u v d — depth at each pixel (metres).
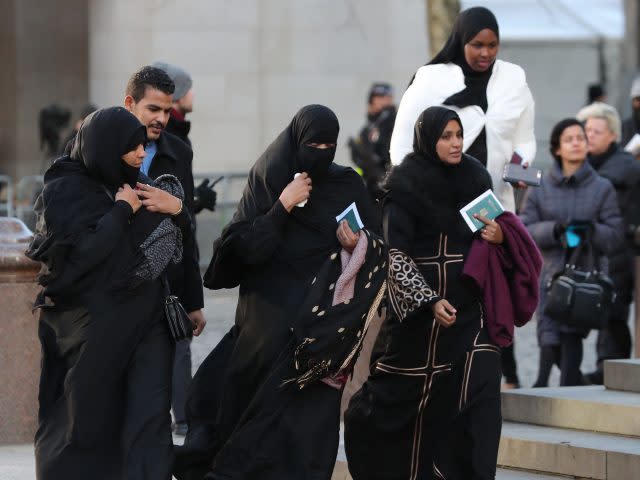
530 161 27.94
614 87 80.12
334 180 22.88
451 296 23.52
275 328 22.44
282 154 22.64
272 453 22.08
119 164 21.41
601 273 31.11
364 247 22.19
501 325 23.50
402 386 23.70
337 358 21.84
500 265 23.78
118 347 21.50
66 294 21.30
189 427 23.84
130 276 21.39
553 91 79.75
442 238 23.61
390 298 23.47
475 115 27.27
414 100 27.39
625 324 34.66
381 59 68.44
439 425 23.70
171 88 24.56
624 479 24.31
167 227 21.75
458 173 23.67
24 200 61.09
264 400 22.14
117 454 21.70
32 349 29.92
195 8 66.44
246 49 66.88
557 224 31.92
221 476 22.20
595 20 80.94
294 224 22.69
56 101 78.81
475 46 27.30
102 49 66.31
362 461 24.36
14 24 77.88
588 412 26.72
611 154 35.16
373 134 46.88
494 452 23.36
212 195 31.55
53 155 50.81
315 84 67.69
